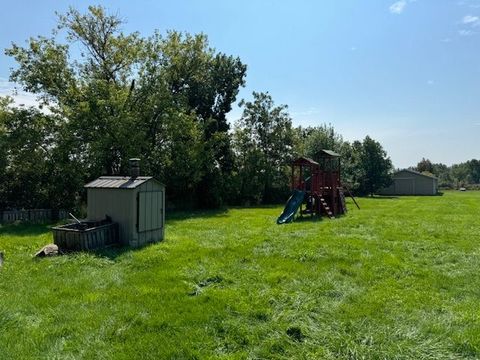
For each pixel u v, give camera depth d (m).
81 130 19.06
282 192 32.75
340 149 38.91
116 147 19.89
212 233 12.73
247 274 7.01
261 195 32.00
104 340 4.32
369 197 40.06
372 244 10.20
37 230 13.77
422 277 7.00
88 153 19.23
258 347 4.16
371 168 42.12
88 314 5.03
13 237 11.88
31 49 19.08
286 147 33.84
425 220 16.45
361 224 15.07
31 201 19.28
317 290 6.08
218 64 28.14
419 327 4.64
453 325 4.73
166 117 21.92
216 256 8.62
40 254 8.77
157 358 3.94
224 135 26.98
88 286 6.29
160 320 4.82
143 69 21.27
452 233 12.35
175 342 4.27
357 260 8.25
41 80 19.27
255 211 23.19
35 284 6.39
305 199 19.95
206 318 4.89
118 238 10.21
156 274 7.04
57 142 19.19
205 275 6.82
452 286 6.44
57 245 9.28
